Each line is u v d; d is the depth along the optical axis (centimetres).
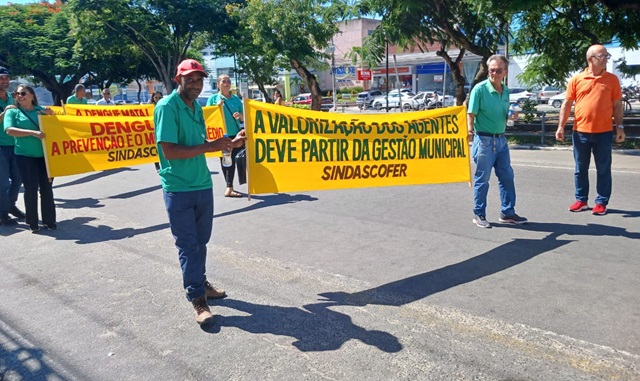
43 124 704
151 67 3550
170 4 2669
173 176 407
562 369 332
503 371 332
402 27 1497
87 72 3462
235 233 667
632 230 607
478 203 643
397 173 572
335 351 365
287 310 434
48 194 714
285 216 742
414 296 452
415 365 343
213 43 2938
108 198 929
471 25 1567
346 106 4041
